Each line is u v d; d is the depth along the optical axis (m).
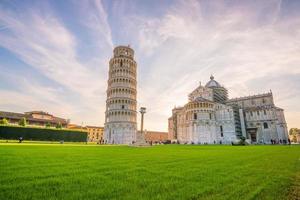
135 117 98.56
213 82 123.19
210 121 97.25
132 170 10.18
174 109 131.50
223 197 5.87
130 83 102.00
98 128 160.50
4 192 6.04
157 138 149.75
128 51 108.19
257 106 107.62
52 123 114.81
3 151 21.11
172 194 6.04
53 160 14.05
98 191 6.28
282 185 7.34
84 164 12.25
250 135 103.81
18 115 106.69
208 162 14.02
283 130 99.12
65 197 5.66
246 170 10.51
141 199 5.55
